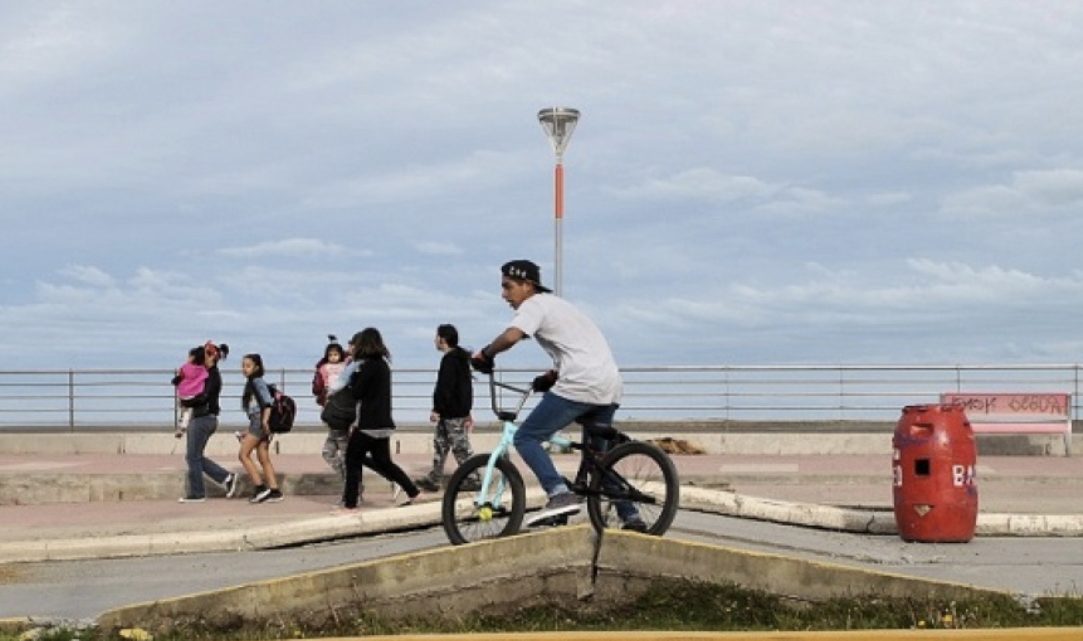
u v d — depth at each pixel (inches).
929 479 501.0
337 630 366.9
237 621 370.3
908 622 348.2
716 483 705.6
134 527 592.1
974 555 471.8
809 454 920.9
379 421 602.2
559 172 879.1
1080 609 347.9
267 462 687.7
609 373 422.6
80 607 421.1
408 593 372.2
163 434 986.7
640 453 420.8
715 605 365.7
